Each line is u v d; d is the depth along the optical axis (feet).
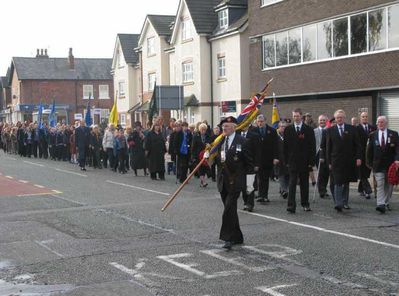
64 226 34.27
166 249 27.68
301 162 37.76
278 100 91.50
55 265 25.03
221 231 27.81
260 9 93.91
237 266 24.27
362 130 44.29
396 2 69.10
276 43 91.09
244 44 106.83
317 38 82.48
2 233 32.37
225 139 28.30
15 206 42.86
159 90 85.25
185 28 124.47
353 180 37.99
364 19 74.18
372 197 45.06
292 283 21.54
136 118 161.48
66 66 234.79
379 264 24.13
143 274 23.26
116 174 71.15
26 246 28.96
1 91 281.54
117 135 73.31
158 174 66.49
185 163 60.34
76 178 65.41
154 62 144.36
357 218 35.55
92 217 37.37
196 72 119.14
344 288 20.80
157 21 144.66
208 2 122.52
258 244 28.37
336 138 37.81
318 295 20.01
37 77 227.20
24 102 226.58
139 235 31.14
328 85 80.69
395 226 32.76
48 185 57.57
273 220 35.17
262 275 22.77
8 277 23.35
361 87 74.95
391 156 37.14
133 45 170.19
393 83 70.18
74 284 22.08
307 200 38.50
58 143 99.35
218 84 115.03
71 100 231.91
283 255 26.02
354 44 75.97
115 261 25.49
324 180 44.96
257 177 42.75
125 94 168.55
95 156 80.28
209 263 24.85
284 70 89.35
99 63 240.73
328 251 26.61
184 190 52.19
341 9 77.41
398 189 50.01
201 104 117.08
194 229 32.60
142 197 47.29
